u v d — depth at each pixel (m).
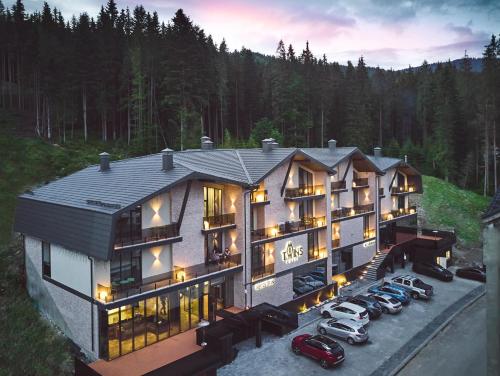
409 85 125.44
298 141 77.06
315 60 95.81
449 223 62.81
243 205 31.31
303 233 37.06
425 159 86.88
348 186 46.16
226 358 24.67
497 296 14.63
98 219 24.22
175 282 27.00
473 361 26.02
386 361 26.23
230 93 87.25
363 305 34.03
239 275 31.48
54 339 26.97
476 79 98.38
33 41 75.38
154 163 31.69
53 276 28.70
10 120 69.62
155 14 94.50
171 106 64.12
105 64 69.69
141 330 26.02
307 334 27.80
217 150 40.69
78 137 69.94
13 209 42.50
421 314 34.16
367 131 87.94
